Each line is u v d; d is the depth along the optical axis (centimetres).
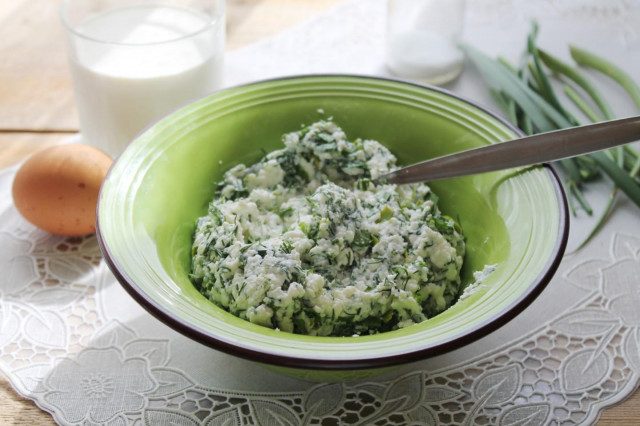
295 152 48
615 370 44
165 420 42
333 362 37
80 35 53
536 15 68
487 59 60
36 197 49
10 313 47
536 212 43
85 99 55
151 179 45
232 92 48
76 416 42
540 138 44
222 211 45
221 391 43
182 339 45
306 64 63
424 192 48
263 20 68
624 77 59
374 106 50
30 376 43
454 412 42
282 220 46
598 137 43
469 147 47
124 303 47
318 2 70
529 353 44
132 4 58
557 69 61
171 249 44
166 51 54
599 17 68
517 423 41
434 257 44
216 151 48
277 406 42
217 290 42
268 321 41
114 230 41
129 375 44
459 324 38
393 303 42
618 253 49
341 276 44
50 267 49
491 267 43
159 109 55
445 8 61
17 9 69
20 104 60
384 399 42
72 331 46
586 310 46
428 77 61
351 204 45
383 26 68
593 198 53
